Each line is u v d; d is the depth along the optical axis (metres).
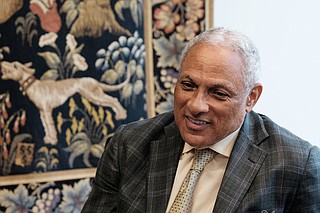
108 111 2.02
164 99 2.09
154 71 2.06
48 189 1.99
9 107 1.90
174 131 1.28
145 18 2.02
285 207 1.19
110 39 1.99
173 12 2.04
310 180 1.17
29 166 1.95
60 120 1.97
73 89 1.97
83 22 1.94
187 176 1.22
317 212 1.19
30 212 1.97
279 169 1.16
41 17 1.89
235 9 2.17
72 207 2.03
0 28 1.85
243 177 1.16
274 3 2.22
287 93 2.30
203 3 2.07
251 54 1.08
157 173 1.24
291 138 1.23
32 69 1.91
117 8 1.98
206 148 1.21
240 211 1.13
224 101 1.07
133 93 2.04
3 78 1.88
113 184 1.31
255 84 1.12
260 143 1.22
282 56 2.27
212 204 1.19
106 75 2.00
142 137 1.29
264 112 2.29
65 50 1.94
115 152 1.31
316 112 2.36
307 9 2.26
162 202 1.20
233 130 1.15
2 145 1.91
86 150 2.02
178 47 2.07
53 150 1.97
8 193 1.93
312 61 2.31
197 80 1.05
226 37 1.07
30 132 1.94
